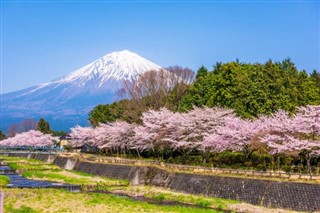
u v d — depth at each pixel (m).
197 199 37.19
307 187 30.81
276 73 57.03
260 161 46.69
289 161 43.72
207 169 43.22
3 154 116.44
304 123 38.19
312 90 57.31
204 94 63.09
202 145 48.06
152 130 58.22
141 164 54.03
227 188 37.47
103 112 95.69
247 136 43.50
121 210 29.61
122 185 50.44
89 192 42.38
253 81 56.66
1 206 20.45
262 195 33.81
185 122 51.44
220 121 49.88
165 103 71.44
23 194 36.38
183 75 77.06
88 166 67.62
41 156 99.19
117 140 71.75
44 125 142.12
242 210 32.38
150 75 76.00
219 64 76.06
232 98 56.03
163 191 43.41
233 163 48.69
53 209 29.23
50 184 49.66
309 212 29.77
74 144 102.00
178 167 47.41
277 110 52.16
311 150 38.38
